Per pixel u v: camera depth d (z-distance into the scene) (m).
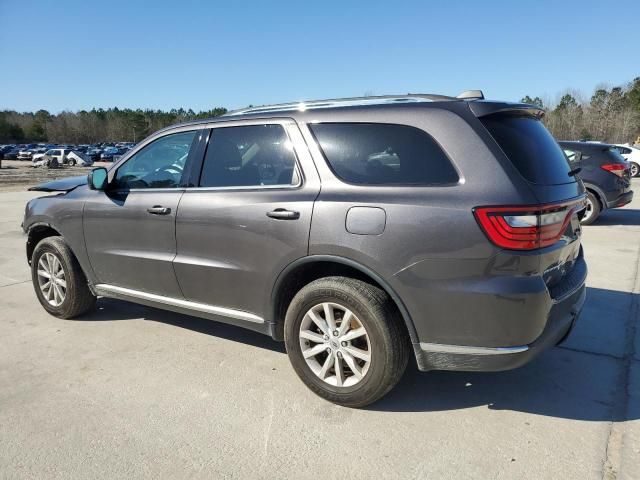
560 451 2.72
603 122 73.00
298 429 2.96
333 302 3.09
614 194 9.45
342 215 3.00
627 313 4.72
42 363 3.89
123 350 4.11
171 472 2.61
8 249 8.33
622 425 2.95
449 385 3.47
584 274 3.34
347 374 3.22
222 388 3.46
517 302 2.64
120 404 3.27
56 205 4.62
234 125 3.66
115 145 86.44
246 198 3.44
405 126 2.97
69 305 4.68
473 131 2.81
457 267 2.71
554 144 3.32
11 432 2.97
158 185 4.02
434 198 2.78
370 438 2.87
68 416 3.13
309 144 3.26
